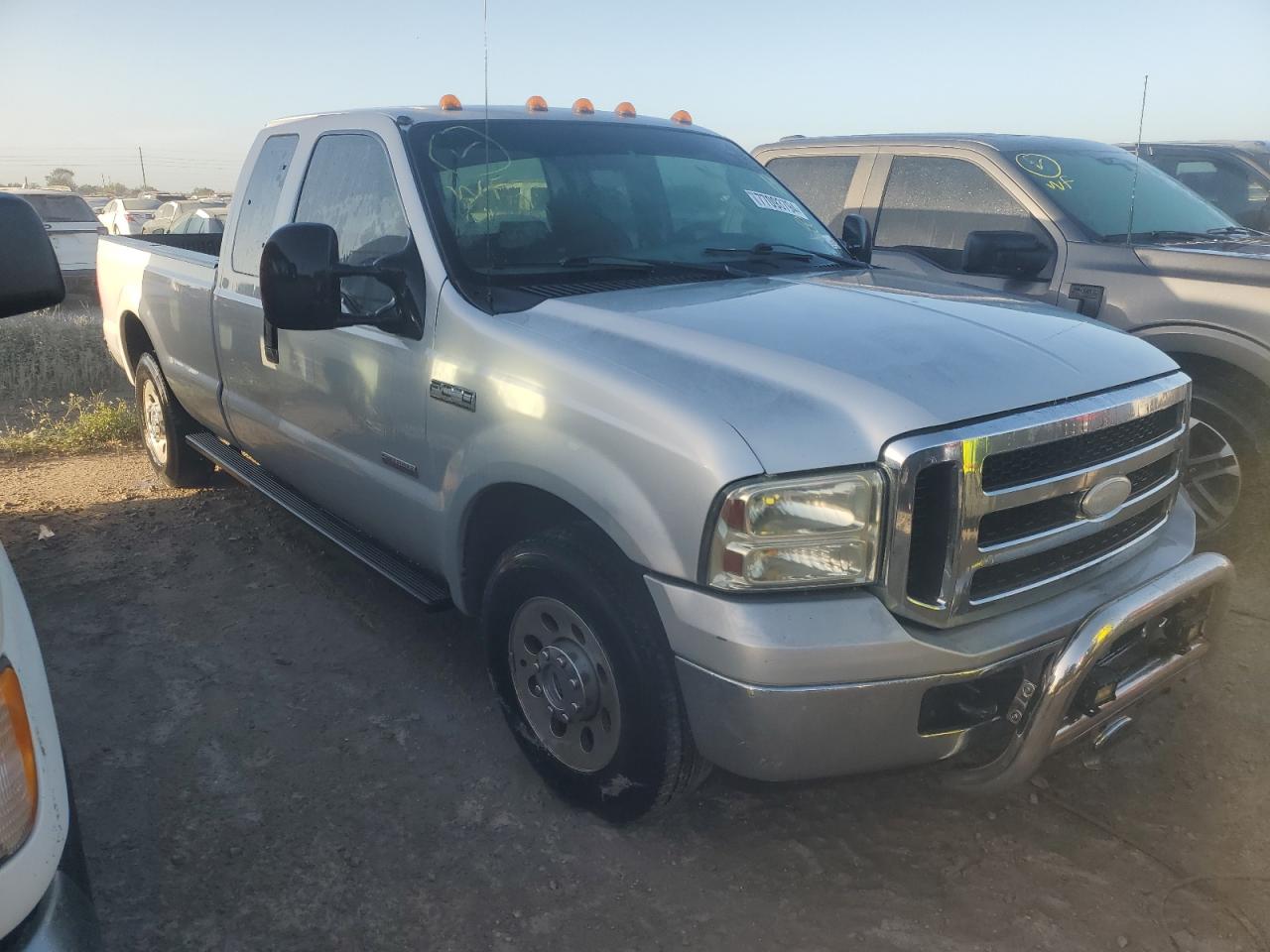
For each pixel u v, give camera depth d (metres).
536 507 3.05
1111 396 2.64
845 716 2.32
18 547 5.08
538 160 3.69
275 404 4.28
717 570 2.34
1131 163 5.70
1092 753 2.78
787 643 2.27
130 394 9.23
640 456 2.47
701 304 3.00
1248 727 3.49
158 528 5.38
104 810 3.05
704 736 2.46
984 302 3.17
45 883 1.54
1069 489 2.54
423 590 3.49
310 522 4.23
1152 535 2.95
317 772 3.26
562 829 2.99
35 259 2.24
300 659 3.98
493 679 3.21
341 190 3.84
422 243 3.30
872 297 3.14
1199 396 4.59
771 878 2.79
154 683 3.80
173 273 5.21
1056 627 2.50
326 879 2.78
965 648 2.36
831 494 2.29
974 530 2.36
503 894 2.72
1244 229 5.41
